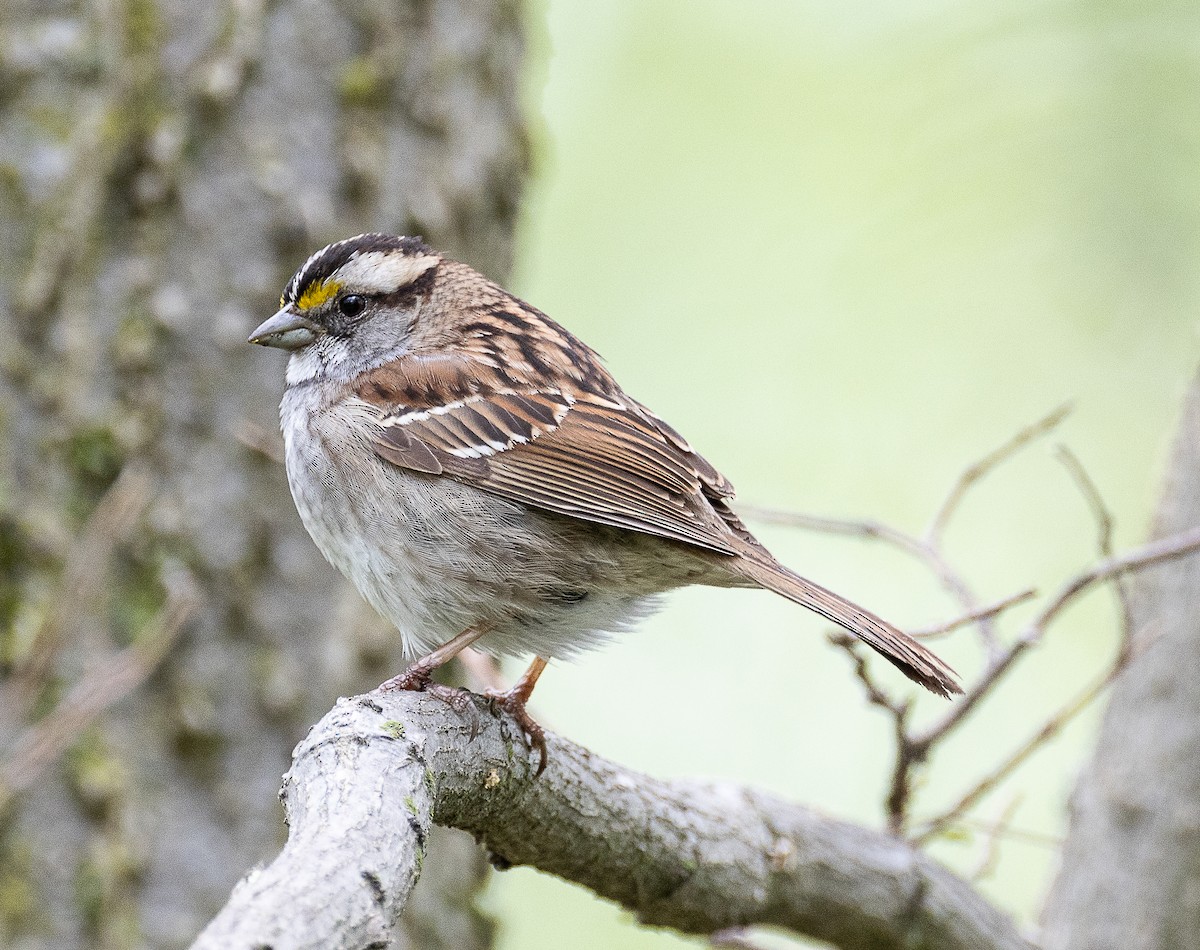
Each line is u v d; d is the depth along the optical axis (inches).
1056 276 572.7
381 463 342.3
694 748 586.2
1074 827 405.7
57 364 393.4
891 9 595.2
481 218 447.2
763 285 601.0
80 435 392.8
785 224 599.2
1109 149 563.5
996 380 582.6
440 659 334.3
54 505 390.0
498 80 450.9
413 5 428.5
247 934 195.0
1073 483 578.2
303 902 204.4
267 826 397.4
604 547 337.1
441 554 339.0
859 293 590.6
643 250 610.9
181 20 406.9
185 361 400.5
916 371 588.7
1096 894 394.3
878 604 587.5
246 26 409.1
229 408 401.7
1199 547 330.0
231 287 405.1
